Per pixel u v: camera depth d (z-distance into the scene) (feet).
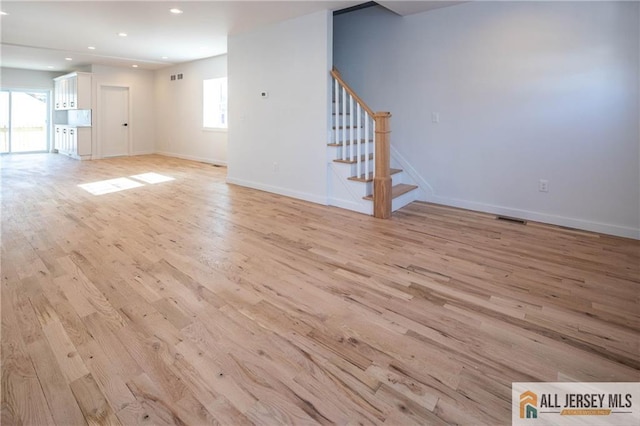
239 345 5.86
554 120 12.32
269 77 16.87
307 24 14.90
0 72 30.66
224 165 26.99
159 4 14.01
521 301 7.34
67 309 6.84
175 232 11.57
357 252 10.00
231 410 4.58
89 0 13.65
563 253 9.98
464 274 8.60
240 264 9.09
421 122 15.60
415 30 15.19
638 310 7.02
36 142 35.06
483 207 14.37
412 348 5.84
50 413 4.47
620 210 11.44
